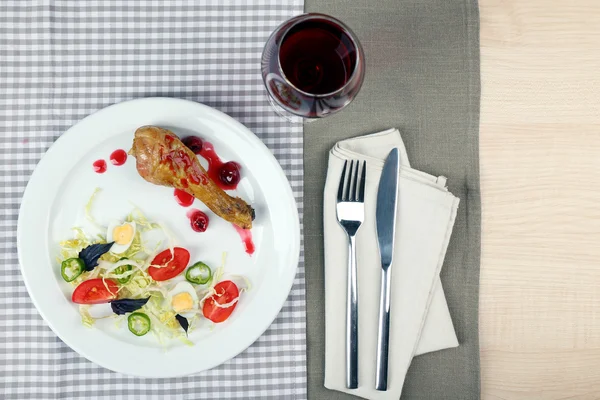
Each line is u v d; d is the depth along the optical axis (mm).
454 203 1184
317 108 980
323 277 1188
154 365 1108
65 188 1122
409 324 1187
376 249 1179
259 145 1112
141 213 1144
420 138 1204
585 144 1215
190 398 1175
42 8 1147
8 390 1150
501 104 1211
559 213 1219
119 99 1166
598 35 1208
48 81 1154
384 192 1171
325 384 1180
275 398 1182
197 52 1170
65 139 1092
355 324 1159
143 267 1135
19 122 1151
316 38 993
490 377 1220
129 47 1163
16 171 1151
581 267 1219
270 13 1175
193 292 1137
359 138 1189
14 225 1148
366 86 1197
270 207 1140
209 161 1136
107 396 1163
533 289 1224
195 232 1155
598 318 1222
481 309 1221
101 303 1122
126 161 1137
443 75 1203
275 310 1130
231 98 1177
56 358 1153
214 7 1167
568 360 1220
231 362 1180
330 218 1175
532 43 1209
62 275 1100
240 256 1154
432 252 1186
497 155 1214
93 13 1156
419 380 1205
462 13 1197
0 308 1147
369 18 1193
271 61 963
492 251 1218
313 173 1191
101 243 1130
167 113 1103
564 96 1211
